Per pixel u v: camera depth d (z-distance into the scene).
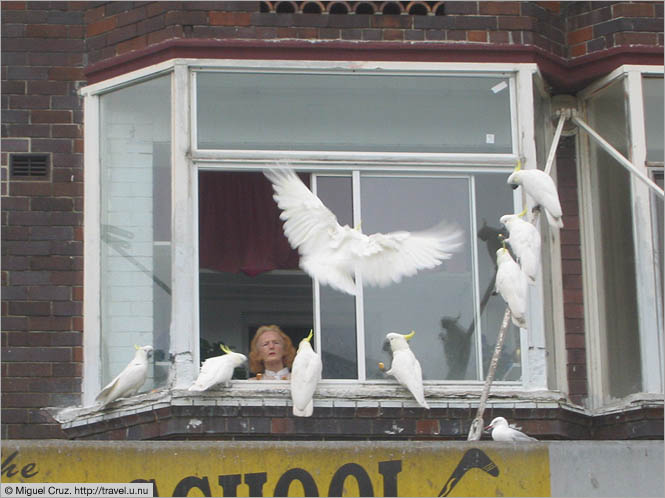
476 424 15.92
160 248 16.98
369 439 16.36
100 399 16.31
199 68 17.12
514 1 17.50
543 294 16.97
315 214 16.67
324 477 14.86
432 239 16.86
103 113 17.41
